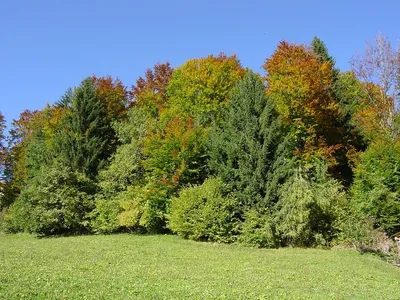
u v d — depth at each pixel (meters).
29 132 50.19
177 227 27.94
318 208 26.44
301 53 35.41
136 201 30.95
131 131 34.56
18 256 18.88
